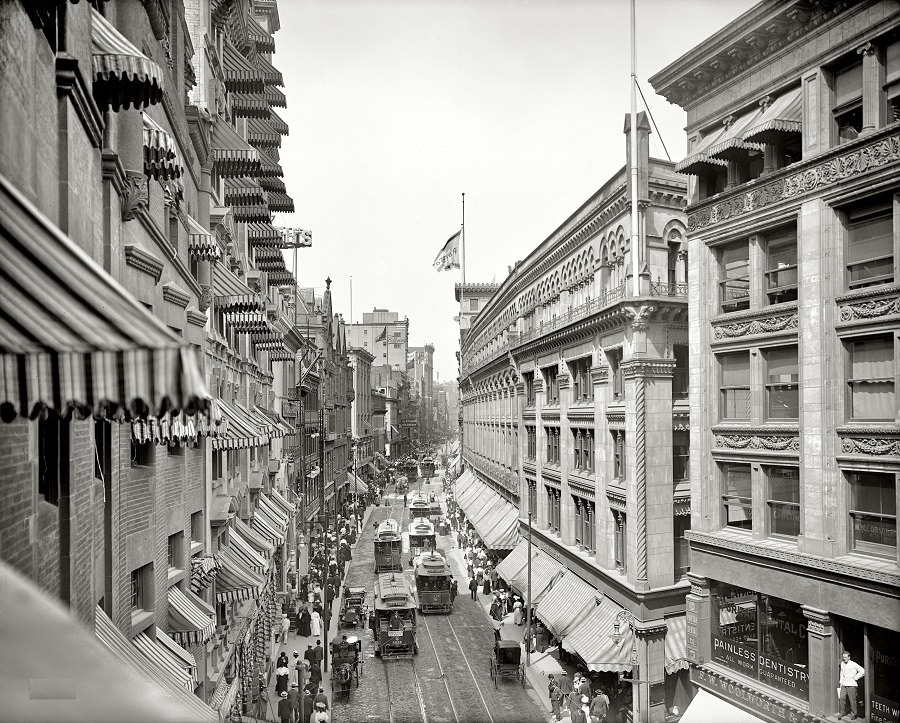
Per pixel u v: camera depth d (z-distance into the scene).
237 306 23.45
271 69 34.34
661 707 26.12
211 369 21.89
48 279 4.45
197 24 22.89
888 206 17.28
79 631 5.76
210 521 21.77
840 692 17.61
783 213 19.77
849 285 18.25
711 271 22.77
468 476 80.56
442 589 41.72
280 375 49.41
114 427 11.60
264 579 26.58
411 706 27.19
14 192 4.81
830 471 18.25
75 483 8.19
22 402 4.11
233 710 22.69
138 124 12.50
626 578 27.75
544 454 40.81
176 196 15.92
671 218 28.56
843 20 17.98
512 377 50.56
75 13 8.27
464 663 32.62
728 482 22.23
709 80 22.72
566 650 28.80
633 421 27.19
